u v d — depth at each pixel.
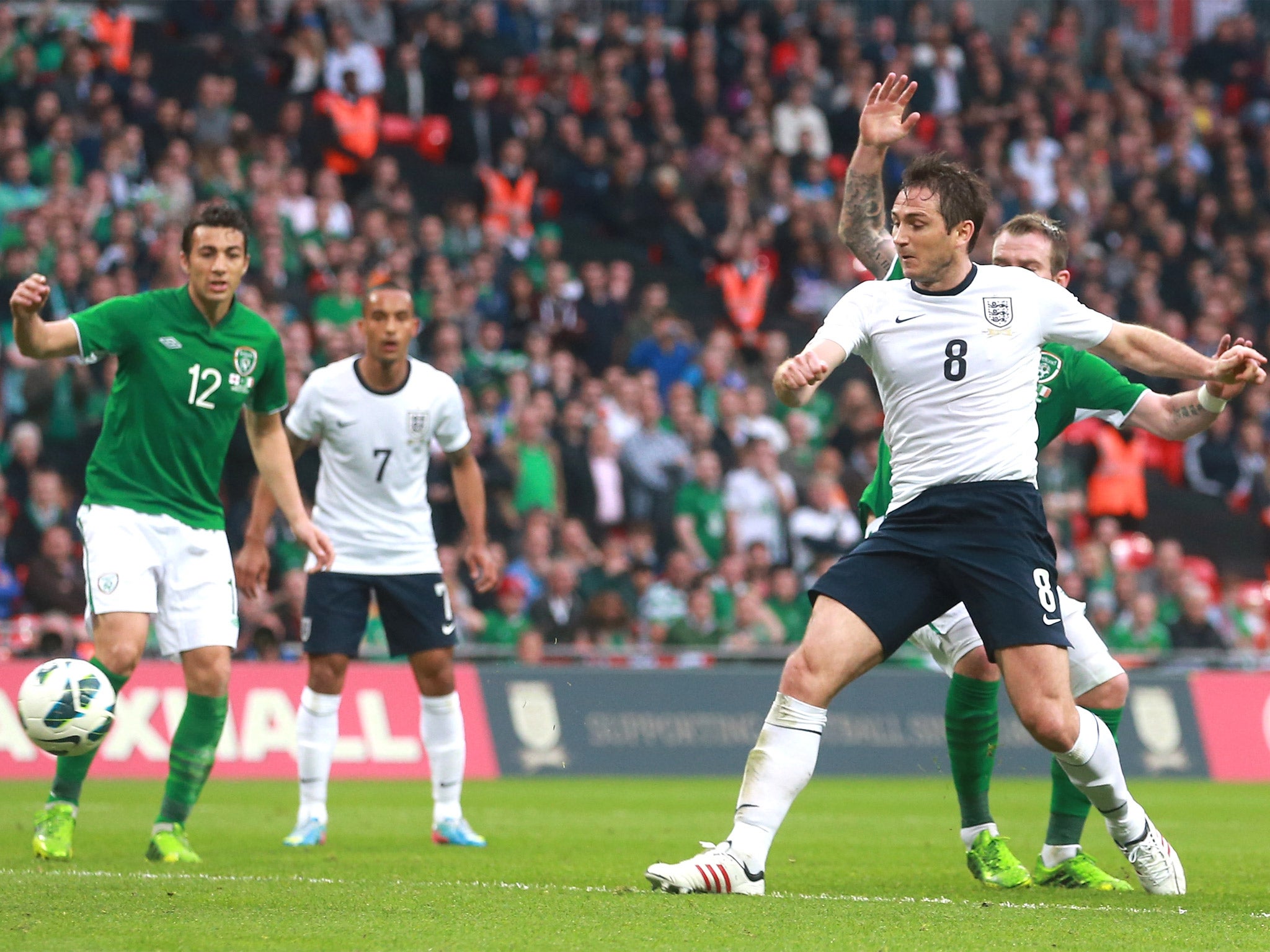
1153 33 103.75
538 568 56.84
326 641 28.17
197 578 24.27
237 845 27.97
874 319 19.72
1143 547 67.12
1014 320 19.50
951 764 22.81
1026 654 19.19
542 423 61.69
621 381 65.81
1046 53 94.75
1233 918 17.75
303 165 71.94
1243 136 94.19
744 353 74.50
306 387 28.44
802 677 19.36
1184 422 21.06
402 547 28.47
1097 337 19.70
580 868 23.92
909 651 58.66
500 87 77.75
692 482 62.69
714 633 57.00
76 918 16.58
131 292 58.38
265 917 16.77
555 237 71.12
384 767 50.03
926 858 27.38
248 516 53.81
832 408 72.06
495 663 53.53
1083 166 85.62
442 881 21.08
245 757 48.84
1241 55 96.50
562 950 14.63
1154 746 56.34
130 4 83.38
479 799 42.81
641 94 82.81
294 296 62.19
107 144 64.94
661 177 78.38
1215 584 67.25
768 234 78.69
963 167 19.64
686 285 78.12
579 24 91.88
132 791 42.06
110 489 23.97
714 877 19.20
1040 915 17.73
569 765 52.47
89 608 23.62
